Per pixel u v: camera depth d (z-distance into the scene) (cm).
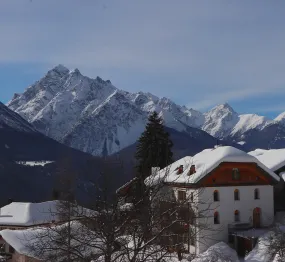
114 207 2117
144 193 2184
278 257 3994
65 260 2155
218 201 5050
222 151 5194
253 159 5209
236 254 4584
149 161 6831
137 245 2111
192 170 5022
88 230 2231
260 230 5006
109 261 2072
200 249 4747
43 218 6675
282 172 5750
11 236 4841
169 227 2166
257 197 5309
